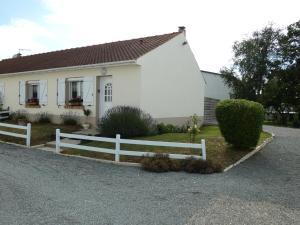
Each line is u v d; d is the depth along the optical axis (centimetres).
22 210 634
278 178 925
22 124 1828
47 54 2412
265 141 1380
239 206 686
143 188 809
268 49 4069
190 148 1169
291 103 3734
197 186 833
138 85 1547
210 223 593
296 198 747
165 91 1692
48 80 1923
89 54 1969
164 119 1689
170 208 666
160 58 1659
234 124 1158
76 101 1770
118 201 704
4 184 807
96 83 1684
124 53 1698
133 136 1405
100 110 1688
